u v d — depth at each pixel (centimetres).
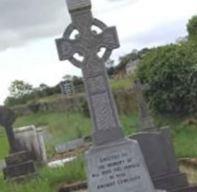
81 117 4153
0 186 1856
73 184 1716
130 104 3438
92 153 1316
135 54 5741
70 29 1358
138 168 1312
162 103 2808
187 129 2558
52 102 5162
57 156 2753
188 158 1947
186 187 1546
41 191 1681
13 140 2173
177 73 2770
